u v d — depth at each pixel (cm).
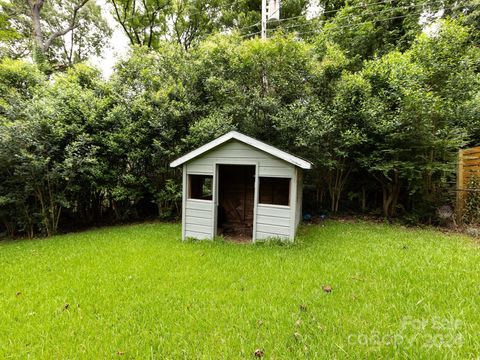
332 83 796
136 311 259
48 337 219
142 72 831
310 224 698
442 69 661
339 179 831
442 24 704
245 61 823
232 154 534
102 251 465
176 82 845
